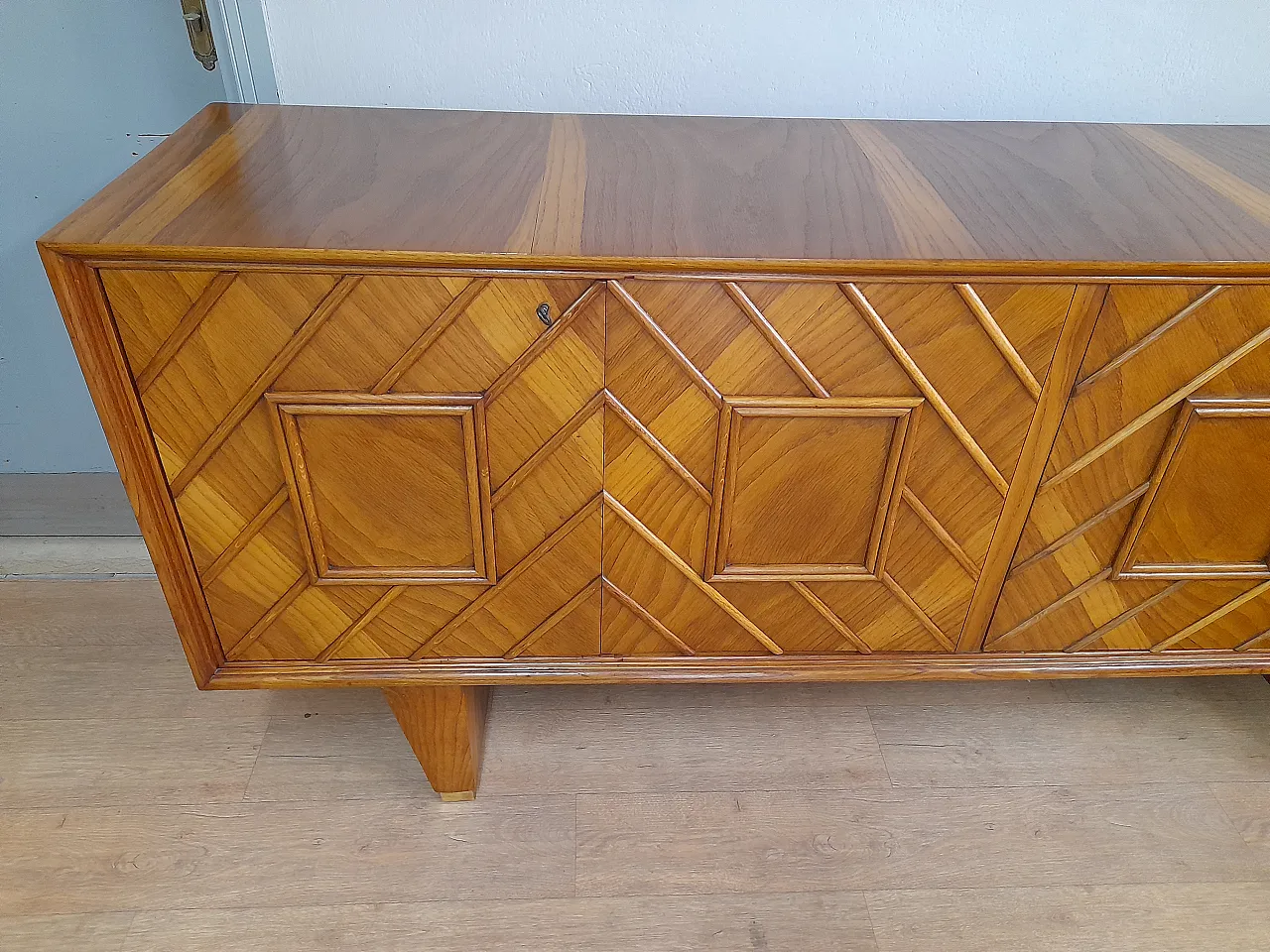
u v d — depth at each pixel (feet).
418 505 2.65
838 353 2.42
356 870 3.26
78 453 4.46
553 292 2.30
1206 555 2.89
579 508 2.68
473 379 2.43
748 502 2.68
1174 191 2.81
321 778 3.57
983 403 2.53
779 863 3.32
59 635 4.17
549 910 3.16
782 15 3.35
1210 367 2.49
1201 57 3.47
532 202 2.55
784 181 2.79
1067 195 2.75
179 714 3.81
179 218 2.35
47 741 3.67
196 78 3.59
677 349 2.39
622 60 3.44
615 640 2.99
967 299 2.34
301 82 3.46
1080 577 2.93
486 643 2.96
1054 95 3.56
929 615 2.98
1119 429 2.60
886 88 3.53
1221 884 3.29
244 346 2.35
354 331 2.34
